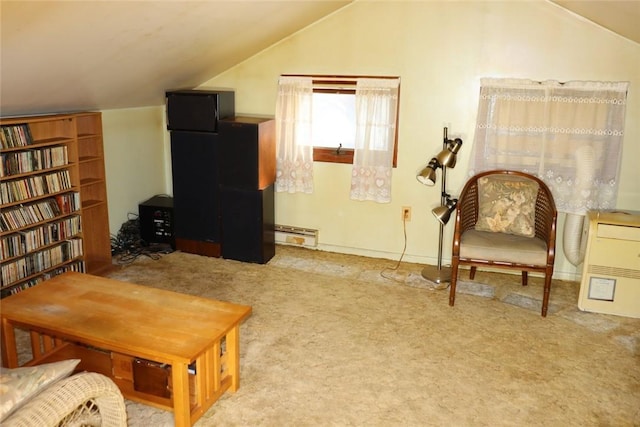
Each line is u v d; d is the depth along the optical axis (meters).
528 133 3.65
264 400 2.40
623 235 3.17
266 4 2.96
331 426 2.24
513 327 3.14
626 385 2.56
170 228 4.27
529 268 3.22
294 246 4.48
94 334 2.17
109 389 1.72
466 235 3.40
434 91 3.83
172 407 2.27
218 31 3.14
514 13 3.53
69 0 1.98
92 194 3.83
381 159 4.01
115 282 2.70
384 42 3.85
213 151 3.96
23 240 3.23
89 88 3.23
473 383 2.56
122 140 4.21
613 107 3.46
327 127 4.24
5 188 3.06
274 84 4.20
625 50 3.38
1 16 1.89
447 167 3.59
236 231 4.06
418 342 2.95
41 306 2.41
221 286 3.65
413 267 4.08
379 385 2.54
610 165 3.55
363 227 4.26
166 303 2.47
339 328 3.09
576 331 3.10
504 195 3.44
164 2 2.36
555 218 3.17
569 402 2.42
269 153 4.01
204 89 4.39
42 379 1.61
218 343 2.32
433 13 3.70
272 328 3.07
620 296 3.27
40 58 2.44
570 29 3.44
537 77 3.58
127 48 2.79
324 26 3.96
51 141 3.32
